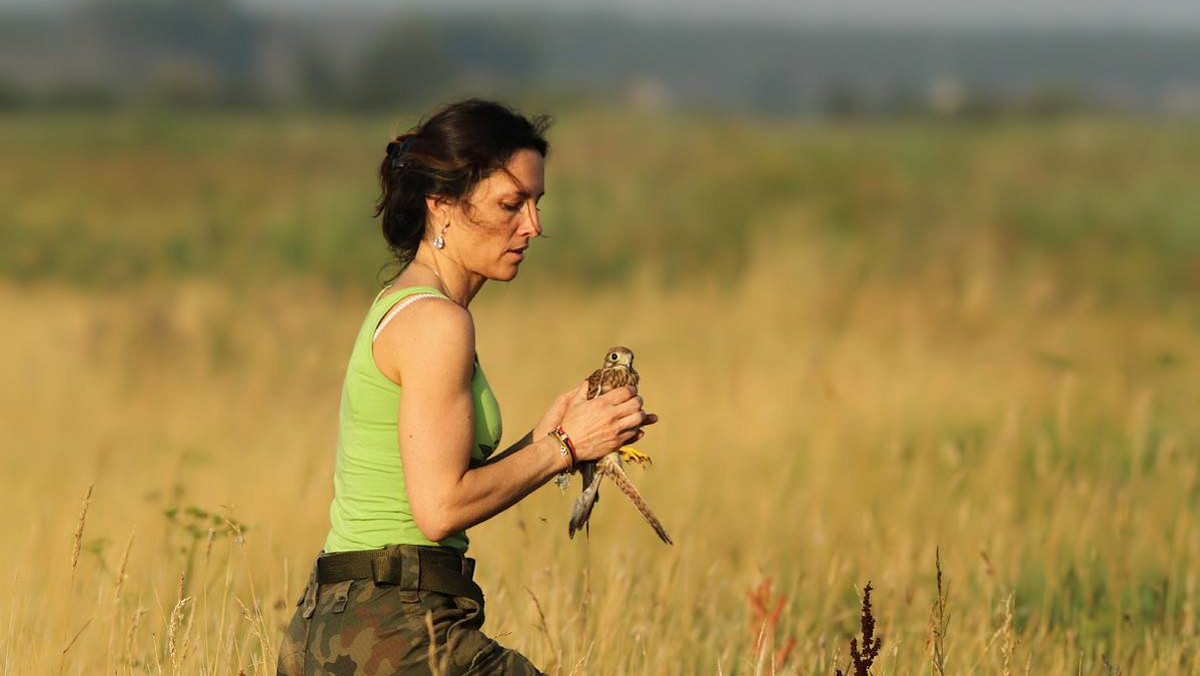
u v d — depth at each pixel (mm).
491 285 78938
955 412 37000
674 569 22062
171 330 56656
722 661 19172
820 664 19094
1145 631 20797
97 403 45969
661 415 37094
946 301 56750
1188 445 31094
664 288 75938
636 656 18500
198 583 20922
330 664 12406
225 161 164875
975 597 22250
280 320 61938
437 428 12117
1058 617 22172
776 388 40125
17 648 17859
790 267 66750
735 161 113125
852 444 33250
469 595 12695
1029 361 43219
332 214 92750
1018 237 89188
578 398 13219
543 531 26594
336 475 13016
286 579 19312
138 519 27219
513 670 12688
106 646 18109
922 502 27188
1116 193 106375
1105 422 34125
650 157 123750
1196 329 60031
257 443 38062
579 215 95250
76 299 76062
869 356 46531
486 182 12820
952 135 167625
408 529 12516
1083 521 24984
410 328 12328
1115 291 74812
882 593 22266
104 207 117312
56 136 185875
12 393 46719
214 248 95188
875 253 76562
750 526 27172
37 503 30109
